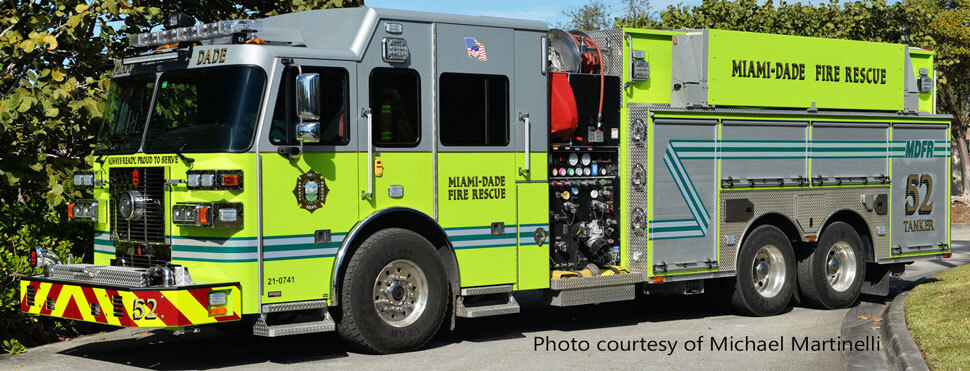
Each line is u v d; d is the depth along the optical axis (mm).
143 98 8531
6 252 9070
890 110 12367
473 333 10000
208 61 8055
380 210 8484
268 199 7867
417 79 8758
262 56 7926
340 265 8242
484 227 9164
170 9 12188
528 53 9492
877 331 10070
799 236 11406
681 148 10398
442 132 8898
